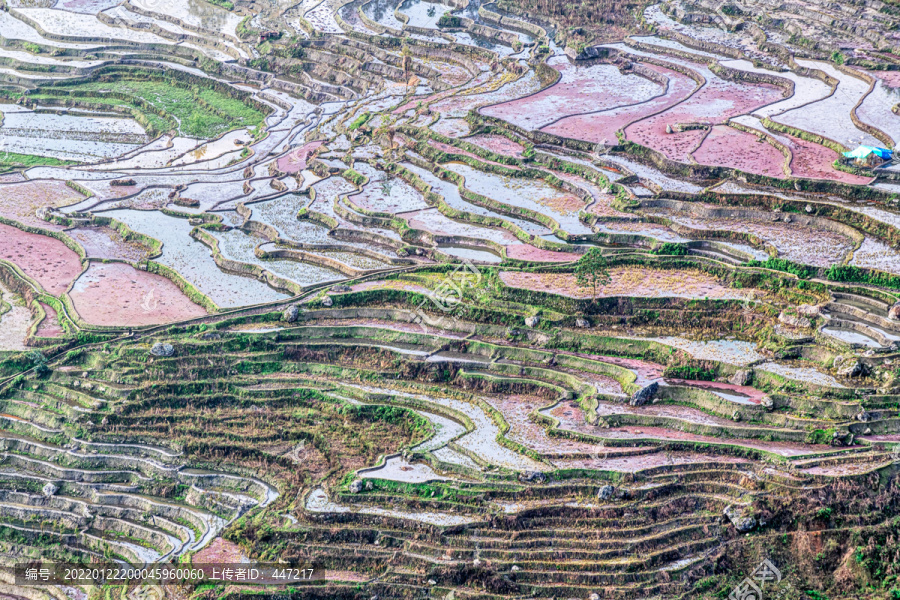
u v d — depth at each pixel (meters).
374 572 51.75
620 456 56.22
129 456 61.94
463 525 52.47
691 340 65.38
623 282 71.00
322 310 72.50
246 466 60.12
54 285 78.19
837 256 70.25
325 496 56.22
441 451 58.31
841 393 58.03
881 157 79.00
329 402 64.44
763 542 50.91
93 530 58.25
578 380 63.25
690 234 75.38
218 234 84.75
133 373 67.75
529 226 79.81
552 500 53.91
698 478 54.47
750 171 80.75
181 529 56.53
